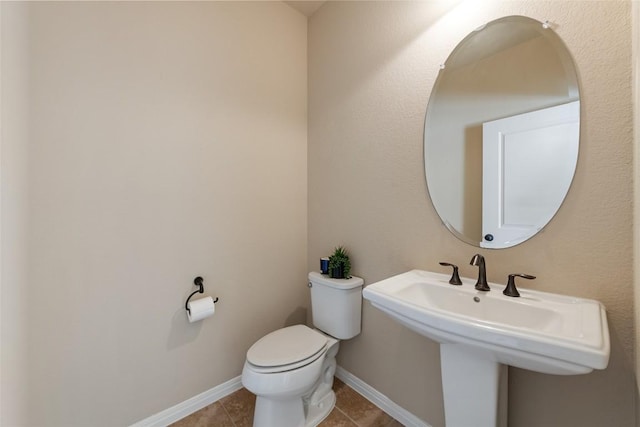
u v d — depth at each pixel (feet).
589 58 2.78
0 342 3.08
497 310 3.05
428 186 4.10
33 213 3.37
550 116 3.03
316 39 6.15
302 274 6.39
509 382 3.30
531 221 3.17
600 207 2.72
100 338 3.90
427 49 4.12
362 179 5.10
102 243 3.89
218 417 4.64
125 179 4.06
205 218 4.89
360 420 4.55
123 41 4.01
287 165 6.08
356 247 5.24
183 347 4.66
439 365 4.02
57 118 3.52
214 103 4.98
